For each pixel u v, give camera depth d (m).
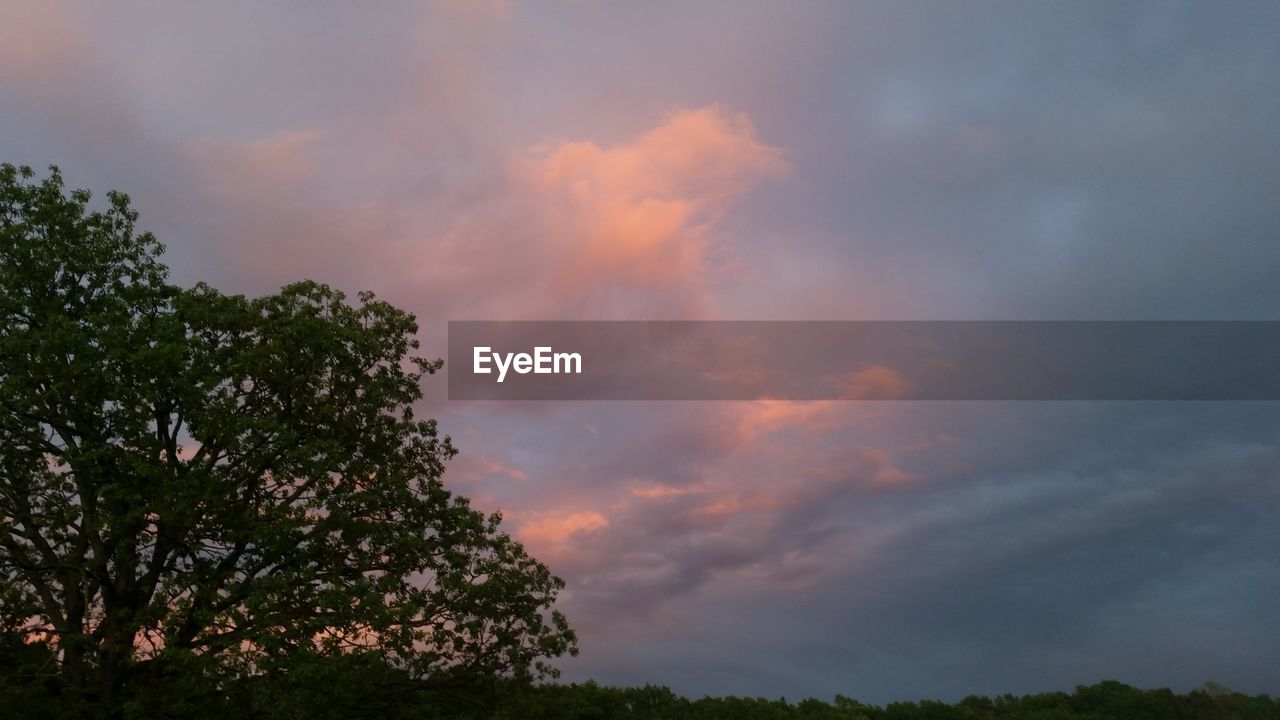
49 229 28.50
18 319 27.39
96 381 24.73
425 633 25.55
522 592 28.45
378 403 28.69
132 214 30.59
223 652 23.33
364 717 26.06
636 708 50.84
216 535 25.70
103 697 24.78
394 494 28.03
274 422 25.39
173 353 24.89
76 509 25.55
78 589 27.12
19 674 24.45
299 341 27.48
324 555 26.59
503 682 27.59
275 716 22.11
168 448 27.25
